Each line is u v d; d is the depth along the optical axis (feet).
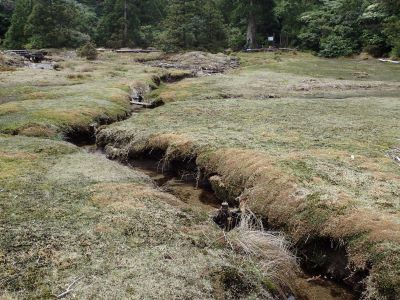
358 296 21.25
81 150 38.47
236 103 58.80
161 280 18.90
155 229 23.24
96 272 19.24
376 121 47.11
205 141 37.88
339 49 151.53
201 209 28.45
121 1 168.76
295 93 74.95
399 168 31.01
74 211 24.99
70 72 94.27
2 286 18.06
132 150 40.65
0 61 105.09
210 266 20.34
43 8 151.84
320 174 29.25
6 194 27.04
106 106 56.75
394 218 22.99
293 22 175.73
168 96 67.82
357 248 21.71
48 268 19.44
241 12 172.04
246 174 30.86
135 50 152.87
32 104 55.67
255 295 19.04
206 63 126.93
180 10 149.18
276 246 23.57
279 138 38.88
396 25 132.67
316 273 23.47
